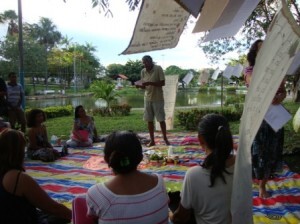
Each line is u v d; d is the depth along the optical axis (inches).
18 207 79.4
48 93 1603.1
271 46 46.3
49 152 214.7
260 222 121.6
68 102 1077.8
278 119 112.7
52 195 152.3
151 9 69.4
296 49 44.8
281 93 114.0
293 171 189.0
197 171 74.4
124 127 368.8
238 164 51.4
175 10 71.3
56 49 2169.0
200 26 64.2
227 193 71.7
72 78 2112.5
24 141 84.4
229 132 72.9
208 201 72.3
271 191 151.3
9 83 298.5
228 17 62.1
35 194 81.7
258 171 142.3
